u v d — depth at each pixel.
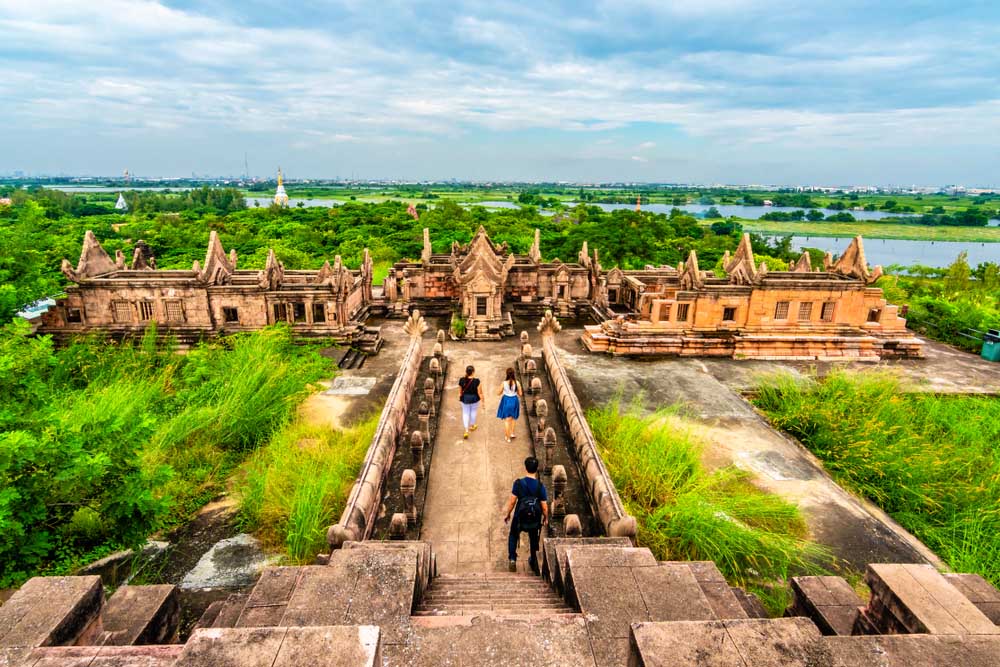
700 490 16.08
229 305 30.39
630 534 11.88
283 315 30.95
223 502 16.64
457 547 13.45
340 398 24.58
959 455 18.78
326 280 32.97
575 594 7.53
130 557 14.02
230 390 21.20
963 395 25.83
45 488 11.91
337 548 11.09
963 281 46.00
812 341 30.59
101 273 30.80
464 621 6.98
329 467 16.88
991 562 14.31
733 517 15.09
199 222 100.88
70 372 23.27
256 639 5.13
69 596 7.16
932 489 17.06
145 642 8.18
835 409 21.75
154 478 13.36
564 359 30.03
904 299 40.97
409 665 5.82
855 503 17.05
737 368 29.17
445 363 25.95
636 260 76.44
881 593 7.55
